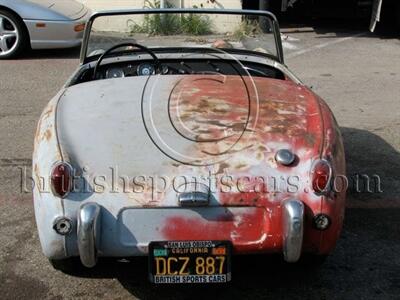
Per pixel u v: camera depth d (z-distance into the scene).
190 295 3.12
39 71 8.09
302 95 3.38
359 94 7.08
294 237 2.65
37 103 6.63
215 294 3.12
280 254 2.81
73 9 9.06
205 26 5.18
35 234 3.74
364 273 3.31
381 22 11.66
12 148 5.26
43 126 3.06
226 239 2.69
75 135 2.91
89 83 3.57
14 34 8.64
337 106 6.59
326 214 2.72
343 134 5.64
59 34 8.67
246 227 2.70
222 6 10.78
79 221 2.63
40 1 8.87
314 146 2.84
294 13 12.09
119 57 4.15
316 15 12.02
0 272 3.32
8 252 3.53
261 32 4.25
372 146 5.31
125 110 3.10
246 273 3.29
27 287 3.18
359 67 8.48
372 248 3.58
